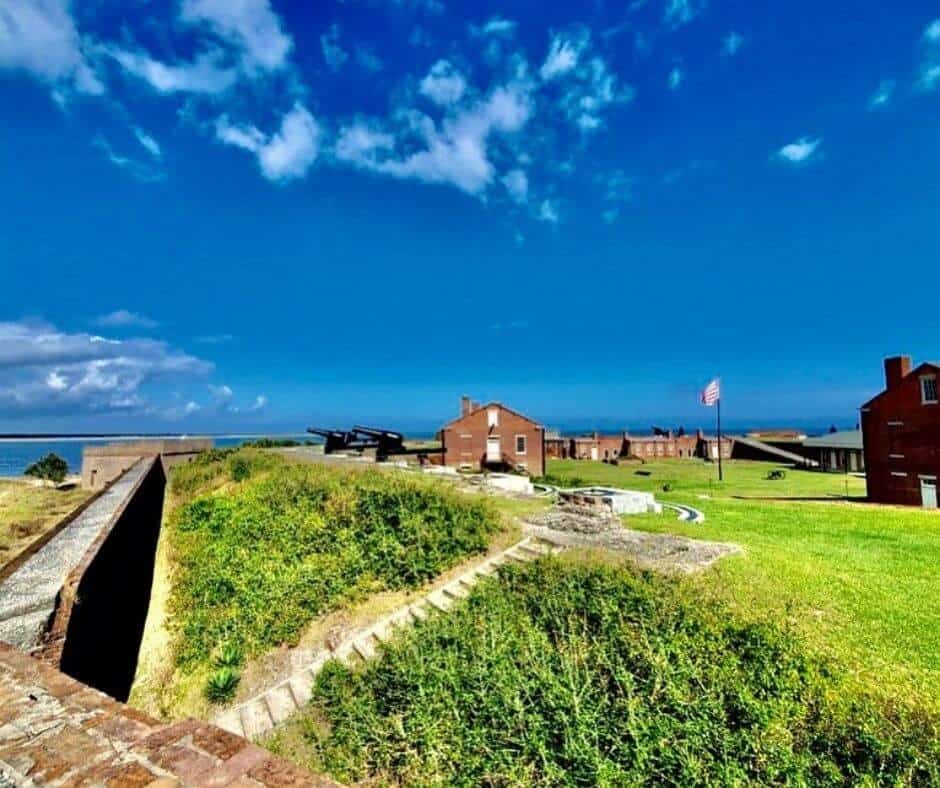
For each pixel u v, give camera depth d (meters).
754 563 8.99
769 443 69.75
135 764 2.06
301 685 7.01
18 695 2.66
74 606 5.23
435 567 9.59
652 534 11.35
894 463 27.67
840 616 6.82
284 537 11.81
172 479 25.61
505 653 6.54
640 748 4.68
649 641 6.20
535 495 16.66
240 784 1.93
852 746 4.49
